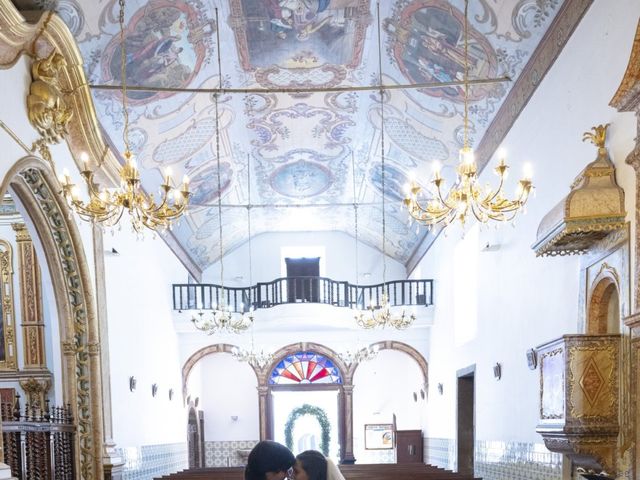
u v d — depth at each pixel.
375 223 18.92
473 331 13.35
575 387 5.83
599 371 5.83
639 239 5.41
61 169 7.93
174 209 7.30
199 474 11.83
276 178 16.36
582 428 5.76
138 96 10.07
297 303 17.64
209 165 14.05
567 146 7.35
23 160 6.68
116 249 11.12
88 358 8.30
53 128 7.29
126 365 11.91
